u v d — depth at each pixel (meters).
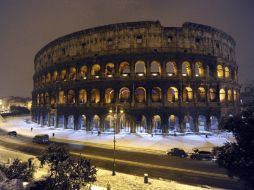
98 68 72.75
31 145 50.88
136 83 62.28
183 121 60.94
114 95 63.66
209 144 49.69
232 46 76.12
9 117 120.12
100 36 67.50
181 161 36.94
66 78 74.00
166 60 62.69
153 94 67.69
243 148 16.25
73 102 74.81
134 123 61.72
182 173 30.59
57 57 78.56
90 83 67.25
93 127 67.81
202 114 63.41
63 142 53.38
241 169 16.02
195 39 65.25
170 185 25.73
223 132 63.91
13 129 80.69
